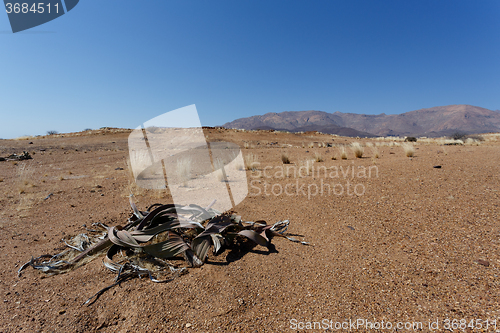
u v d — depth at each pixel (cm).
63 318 214
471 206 399
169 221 347
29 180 738
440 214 384
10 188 678
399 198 479
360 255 294
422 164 798
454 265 253
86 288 255
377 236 338
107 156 1507
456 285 224
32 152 1634
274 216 441
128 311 222
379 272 257
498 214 358
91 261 304
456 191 482
